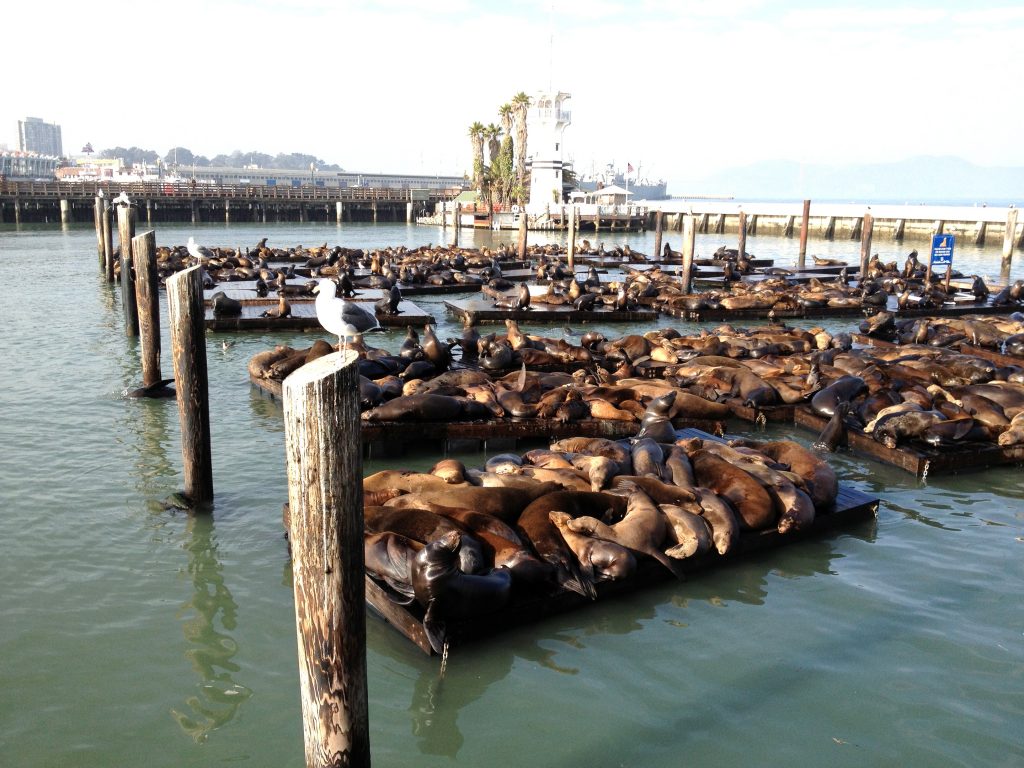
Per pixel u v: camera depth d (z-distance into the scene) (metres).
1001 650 6.40
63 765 5.09
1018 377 13.56
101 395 13.43
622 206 73.00
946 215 55.38
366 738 4.75
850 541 8.34
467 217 72.94
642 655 6.30
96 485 9.52
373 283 27.59
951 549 8.22
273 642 6.47
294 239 55.88
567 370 14.78
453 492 7.18
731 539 7.54
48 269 32.53
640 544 7.14
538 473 7.95
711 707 5.70
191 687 5.88
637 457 8.38
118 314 21.77
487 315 21.59
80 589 7.21
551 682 5.96
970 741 5.34
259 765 5.13
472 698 5.77
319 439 4.19
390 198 82.12
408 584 6.38
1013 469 10.63
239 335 19.02
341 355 4.50
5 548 7.90
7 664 6.09
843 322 23.14
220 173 189.25
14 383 14.09
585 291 25.11
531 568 6.64
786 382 13.01
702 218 70.06
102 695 5.77
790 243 59.16
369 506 7.07
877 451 10.80
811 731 5.45
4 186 64.69
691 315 22.80
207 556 7.86
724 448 8.90
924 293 24.78
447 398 11.05
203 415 8.80
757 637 6.57
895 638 6.56
